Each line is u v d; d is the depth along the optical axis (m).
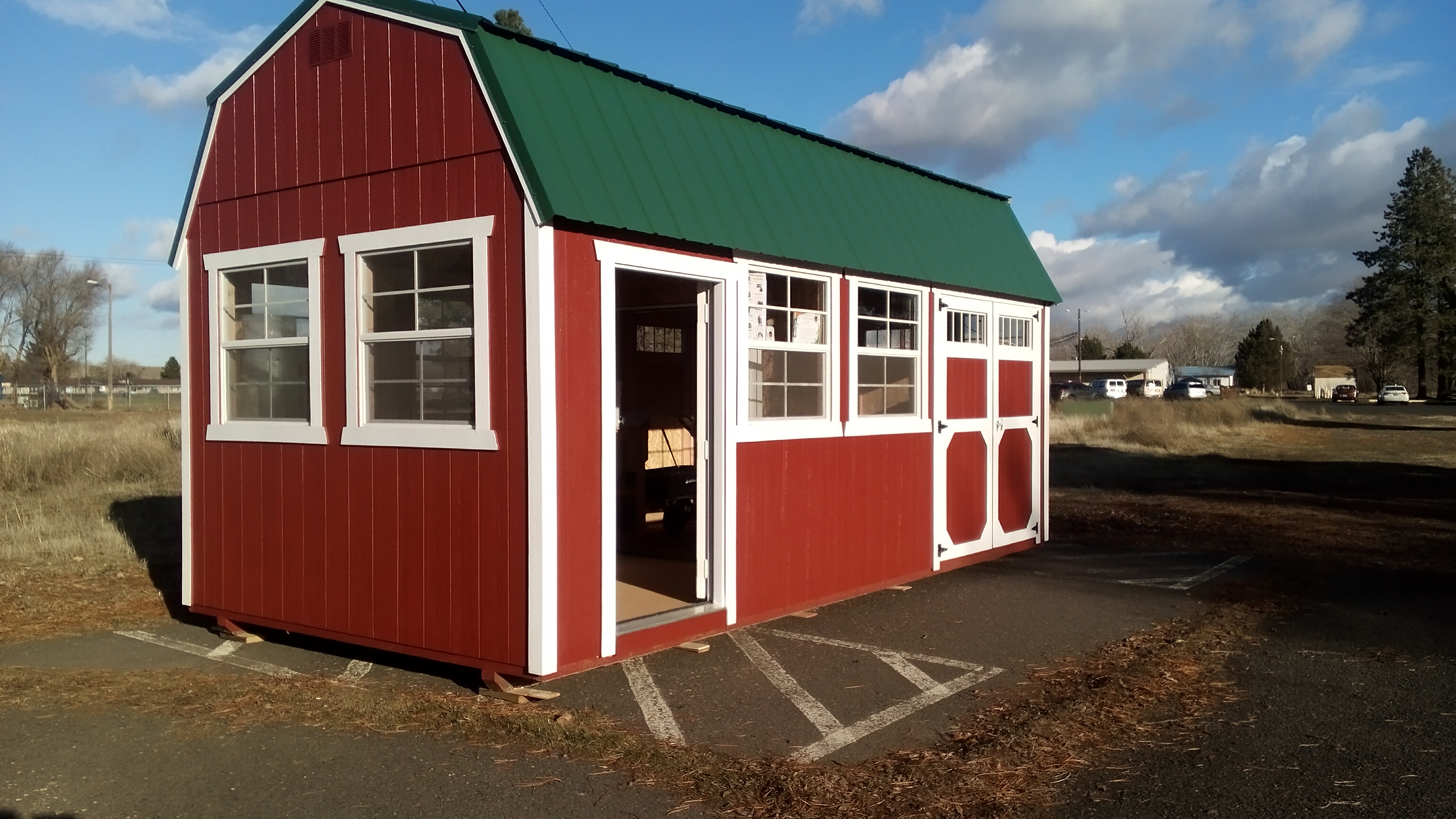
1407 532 12.77
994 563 10.40
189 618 8.05
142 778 4.57
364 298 6.54
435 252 6.23
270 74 7.00
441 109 6.09
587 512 5.95
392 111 6.33
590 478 5.97
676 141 6.94
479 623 5.94
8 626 7.72
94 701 5.67
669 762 4.70
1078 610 8.12
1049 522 13.34
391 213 6.32
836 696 5.79
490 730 5.16
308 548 6.82
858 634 7.24
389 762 4.75
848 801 4.27
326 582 6.71
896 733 5.14
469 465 5.97
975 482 10.22
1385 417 50.44
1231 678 6.13
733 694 5.80
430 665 6.64
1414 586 9.14
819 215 8.00
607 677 6.14
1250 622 7.64
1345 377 102.00
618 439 9.72
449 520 6.05
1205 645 6.92
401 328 6.41
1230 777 4.53
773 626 7.48
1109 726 5.23
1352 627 7.49
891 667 6.39
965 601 8.41
